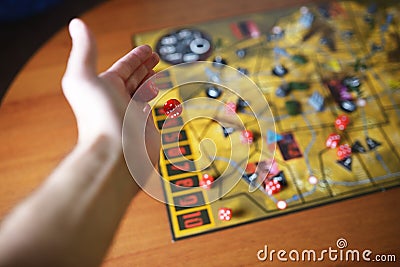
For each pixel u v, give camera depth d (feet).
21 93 2.25
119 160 1.57
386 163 1.99
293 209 1.87
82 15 2.56
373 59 2.35
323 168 1.97
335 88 2.23
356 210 1.87
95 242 1.36
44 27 3.33
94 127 1.63
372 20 2.53
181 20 2.54
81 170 1.45
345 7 2.59
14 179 1.99
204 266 1.75
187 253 1.78
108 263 1.76
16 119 2.16
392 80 2.27
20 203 1.36
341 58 2.35
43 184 1.42
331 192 1.91
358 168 1.97
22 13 3.33
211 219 1.85
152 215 1.87
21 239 1.24
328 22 2.52
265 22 2.51
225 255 1.77
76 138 2.10
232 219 1.85
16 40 3.37
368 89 2.23
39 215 1.29
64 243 1.28
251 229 1.83
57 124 2.15
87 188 1.41
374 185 1.93
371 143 2.05
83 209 1.36
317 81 2.26
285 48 2.39
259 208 1.87
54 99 2.23
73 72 1.69
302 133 2.08
